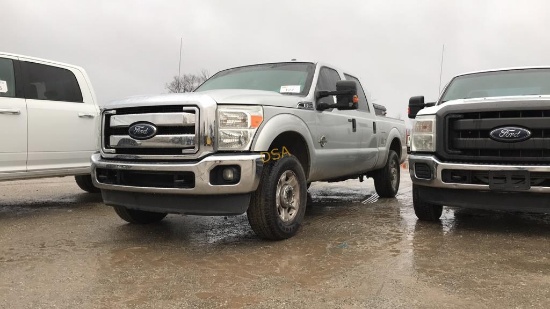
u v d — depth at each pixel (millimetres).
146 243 4512
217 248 4316
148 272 3604
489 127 4660
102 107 4723
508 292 3131
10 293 3160
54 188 9062
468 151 4816
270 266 3738
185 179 4125
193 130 4129
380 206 6895
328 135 5531
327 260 3893
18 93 5770
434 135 4980
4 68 5680
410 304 2936
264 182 4348
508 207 4613
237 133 4164
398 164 8078
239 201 4188
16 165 5723
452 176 4824
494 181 4555
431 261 3842
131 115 4414
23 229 5156
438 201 5004
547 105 4402
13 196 7918
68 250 4250
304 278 3441
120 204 4637
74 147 6402
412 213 6199
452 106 4895
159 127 4262
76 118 6430
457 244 4406
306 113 5051
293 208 4734
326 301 3002
